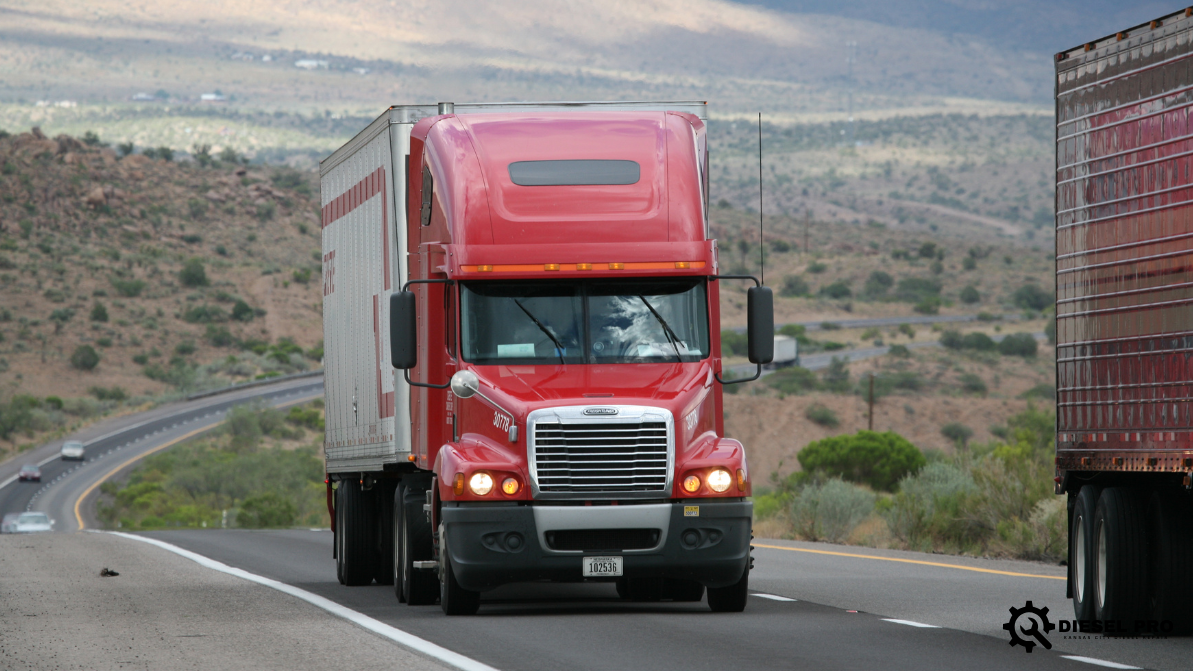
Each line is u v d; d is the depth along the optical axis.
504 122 52.69
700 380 48.75
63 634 44.84
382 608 53.22
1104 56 45.03
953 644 40.69
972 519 91.12
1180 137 40.62
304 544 113.31
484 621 47.12
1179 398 40.41
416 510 54.56
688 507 47.09
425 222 53.72
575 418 47.03
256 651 40.00
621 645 40.44
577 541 47.25
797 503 116.44
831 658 37.59
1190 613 42.72
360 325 66.19
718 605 50.16
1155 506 43.25
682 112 55.00
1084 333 46.25
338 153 72.75
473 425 48.47
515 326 49.19
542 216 49.66
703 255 49.56
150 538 126.56
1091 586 45.34
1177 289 40.56
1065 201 47.62
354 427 67.69
